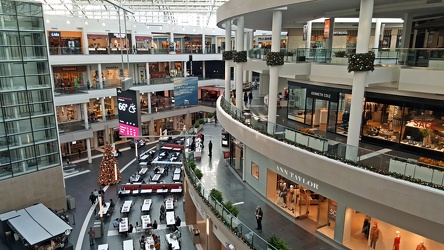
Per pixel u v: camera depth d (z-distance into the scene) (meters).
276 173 18.95
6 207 23.11
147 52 43.56
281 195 18.28
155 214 24.94
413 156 15.69
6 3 22.08
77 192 28.33
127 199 27.23
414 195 10.88
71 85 39.69
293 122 23.34
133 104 16.66
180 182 29.20
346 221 14.29
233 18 22.48
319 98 21.06
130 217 24.47
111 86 38.44
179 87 31.38
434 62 13.55
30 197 24.22
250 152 20.77
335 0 14.88
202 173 22.80
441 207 10.30
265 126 17.80
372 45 32.22
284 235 15.38
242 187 21.00
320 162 13.79
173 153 36.03
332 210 15.30
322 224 15.85
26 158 24.03
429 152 15.37
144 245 20.44
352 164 12.90
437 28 17.28
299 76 19.94
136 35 45.97
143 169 32.16
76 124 35.59
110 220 24.14
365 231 15.06
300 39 36.16
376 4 17.02
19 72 23.16
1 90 22.28
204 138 32.81
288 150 15.40
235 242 15.17
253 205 18.47
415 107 15.72
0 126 22.58
